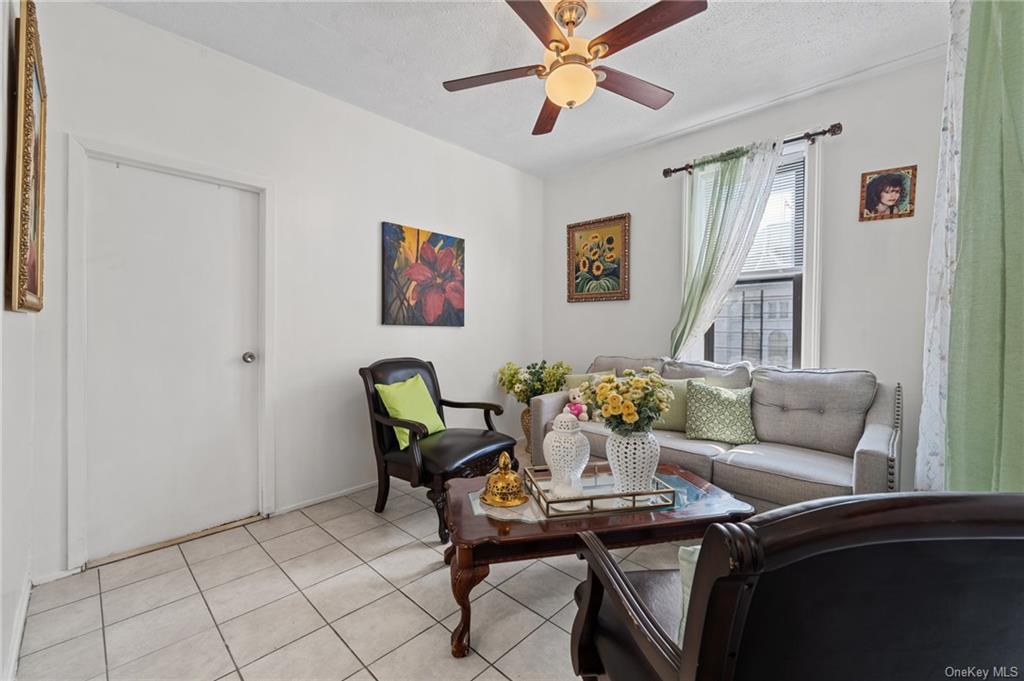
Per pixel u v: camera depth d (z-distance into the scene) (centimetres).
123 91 206
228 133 239
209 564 205
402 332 327
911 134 248
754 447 243
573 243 415
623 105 291
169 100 219
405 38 224
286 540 229
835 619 54
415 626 163
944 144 157
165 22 212
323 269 281
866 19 210
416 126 325
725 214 309
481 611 173
